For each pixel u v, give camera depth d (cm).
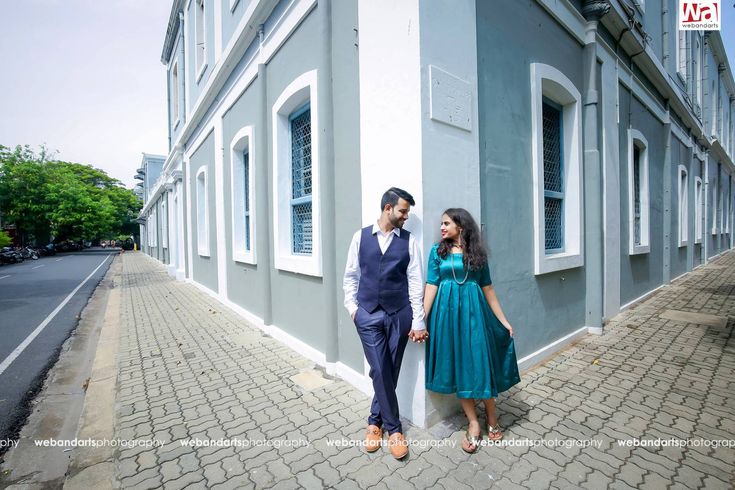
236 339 513
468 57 293
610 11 508
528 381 343
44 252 3419
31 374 425
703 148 1263
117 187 5338
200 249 991
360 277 249
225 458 239
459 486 205
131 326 602
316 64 385
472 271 243
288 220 488
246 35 551
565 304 446
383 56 277
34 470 246
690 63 1050
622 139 618
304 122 455
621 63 601
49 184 3462
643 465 221
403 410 279
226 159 728
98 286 1172
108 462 240
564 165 470
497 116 338
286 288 482
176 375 386
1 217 3403
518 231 364
